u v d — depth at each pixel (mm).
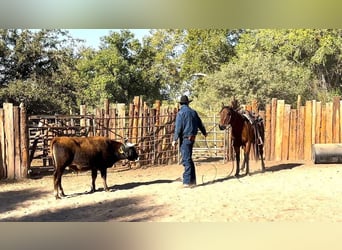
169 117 14836
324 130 14812
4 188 10914
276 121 14898
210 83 23875
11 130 12008
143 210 7891
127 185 10781
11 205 9047
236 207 7801
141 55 35500
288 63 24781
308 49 25859
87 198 9328
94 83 31047
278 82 22625
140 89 34688
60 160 9422
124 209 8102
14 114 12031
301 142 14852
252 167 13219
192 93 34156
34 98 20359
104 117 13742
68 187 10859
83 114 13688
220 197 8695
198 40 32156
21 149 12070
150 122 14414
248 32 29625
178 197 8852
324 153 13375
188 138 9844
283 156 14867
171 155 14859
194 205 8062
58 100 21594
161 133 14688
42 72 22703
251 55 24938
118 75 32188
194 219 7004
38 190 10594
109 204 8648
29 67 22844
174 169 13617
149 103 34344
